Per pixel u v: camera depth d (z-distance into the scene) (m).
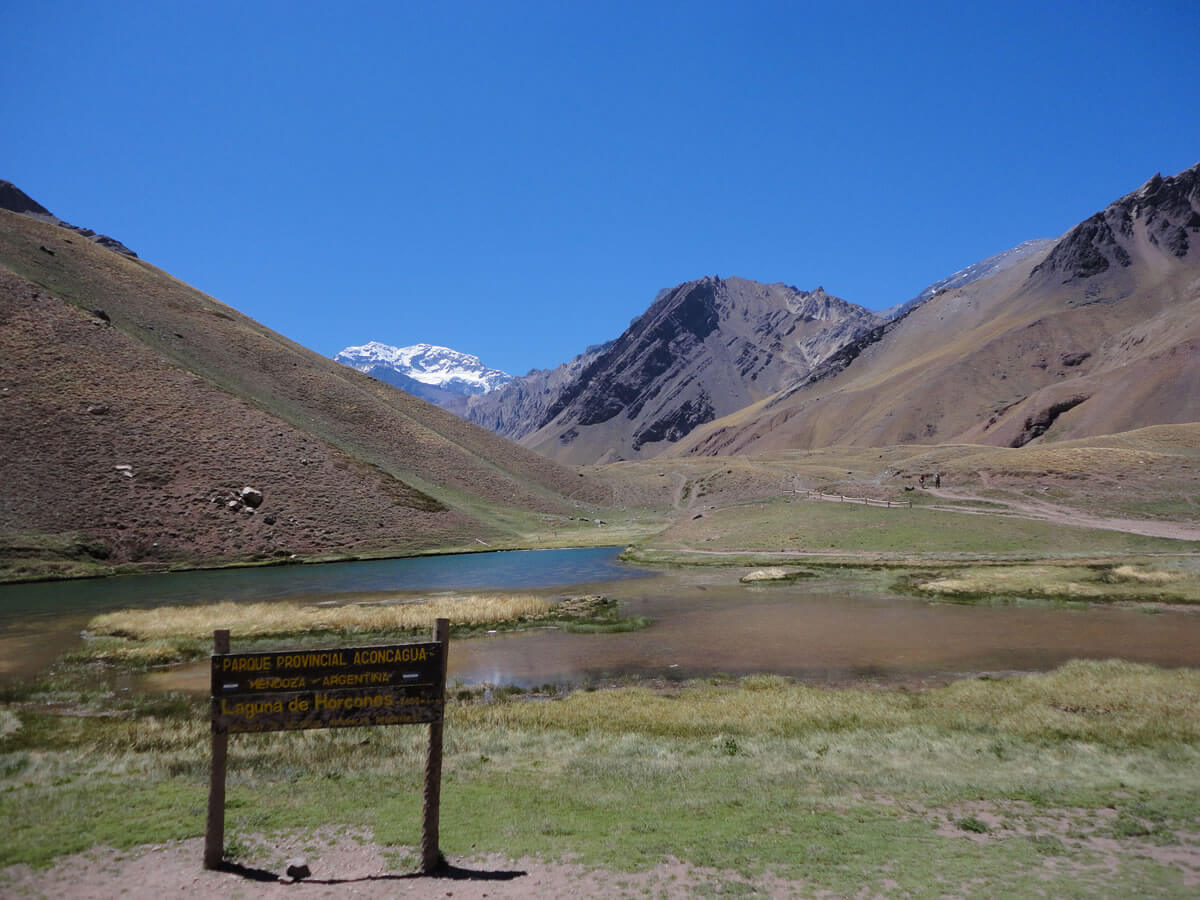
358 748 15.95
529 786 12.95
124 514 67.94
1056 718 17.47
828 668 25.02
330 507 82.06
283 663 9.17
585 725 18.33
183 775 13.63
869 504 78.69
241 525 73.25
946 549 57.69
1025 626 31.05
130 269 133.25
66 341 85.00
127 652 28.95
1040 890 8.23
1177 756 14.27
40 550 60.41
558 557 74.19
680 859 9.34
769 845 9.77
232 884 8.55
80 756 15.28
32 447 69.44
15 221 122.69
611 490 154.38
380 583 54.66
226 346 121.12
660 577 54.09
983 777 13.24
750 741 16.48
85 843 9.74
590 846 9.80
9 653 30.03
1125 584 40.03
